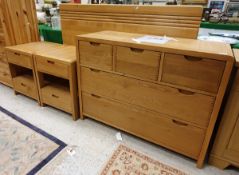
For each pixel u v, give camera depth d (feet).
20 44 7.11
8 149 4.65
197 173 4.18
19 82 6.92
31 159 4.39
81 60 4.99
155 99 4.27
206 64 3.42
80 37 4.69
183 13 4.71
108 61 4.55
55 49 6.33
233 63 3.26
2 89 7.83
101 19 5.98
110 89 4.86
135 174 4.10
